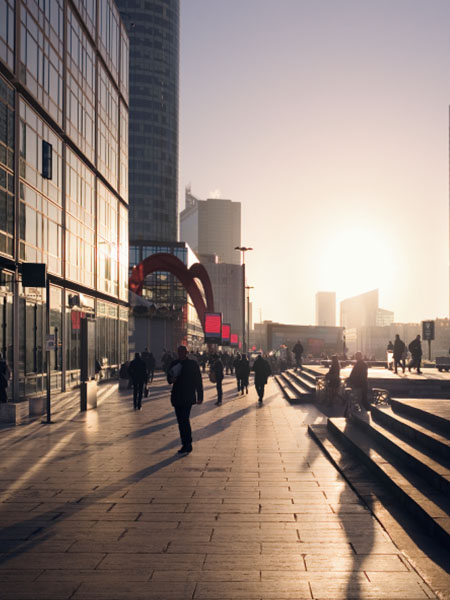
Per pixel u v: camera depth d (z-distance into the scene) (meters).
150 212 136.12
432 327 50.72
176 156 142.75
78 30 29.69
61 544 5.64
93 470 9.42
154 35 140.12
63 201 26.95
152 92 138.88
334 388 20.27
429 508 6.08
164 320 56.59
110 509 6.99
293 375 34.75
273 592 4.42
